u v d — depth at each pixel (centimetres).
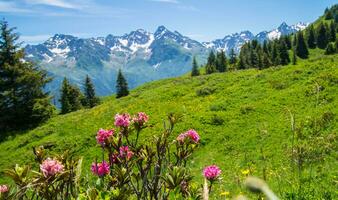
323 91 3384
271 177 1200
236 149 2662
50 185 298
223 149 2748
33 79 5662
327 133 2230
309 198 621
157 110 4281
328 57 4781
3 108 5478
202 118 3544
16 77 5578
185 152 400
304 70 4322
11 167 285
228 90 4441
